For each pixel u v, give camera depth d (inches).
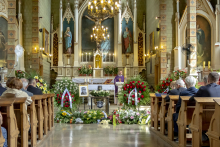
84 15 768.3
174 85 236.2
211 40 513.7
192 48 402.3
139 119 299.3
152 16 668.7
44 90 329.7
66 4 771.4
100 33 668.7
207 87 151.9
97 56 742.5
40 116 201.3
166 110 235.1
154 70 631.2
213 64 507.5
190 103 170.6
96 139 212.5
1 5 526.6
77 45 752.3
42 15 637.9
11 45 486.3
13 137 140.3
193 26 446.3
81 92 355.9
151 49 674.8
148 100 330.3
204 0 519.8
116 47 764.6
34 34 582.6
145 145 190.7
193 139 155.6
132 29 758.5
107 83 505.4
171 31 557.9
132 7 767.1
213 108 150.3
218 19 504.7
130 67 750.5
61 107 340.2
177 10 549.6
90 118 309.6
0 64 527.2
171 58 552.1
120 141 204.5
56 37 757.9
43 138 207.8
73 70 744.3
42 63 631.8
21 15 572.7
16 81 163.9
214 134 128.0
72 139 212.4
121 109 323.0
